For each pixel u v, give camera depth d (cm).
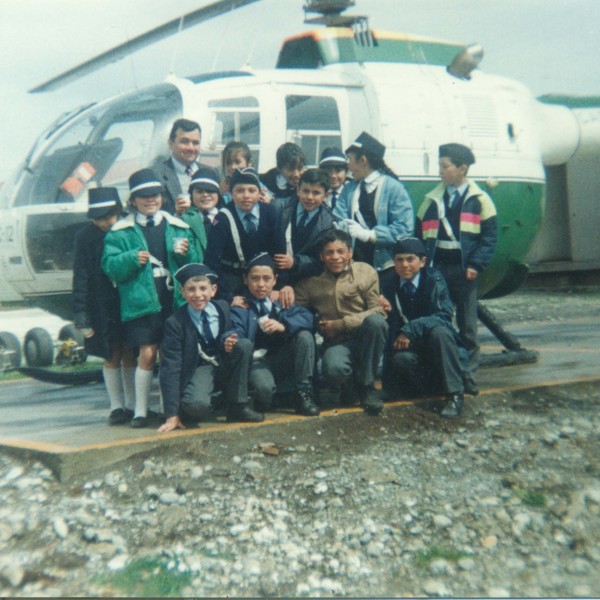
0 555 386
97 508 426
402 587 371
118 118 735
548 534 414
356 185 603
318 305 545
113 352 530
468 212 614
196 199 540
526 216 834
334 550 397
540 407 582
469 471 472
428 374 564
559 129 984
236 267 538
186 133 578
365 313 534
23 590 362
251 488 447
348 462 479
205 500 432
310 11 829
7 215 754
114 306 523
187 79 730
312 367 527
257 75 739
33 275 752
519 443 511
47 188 743
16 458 483
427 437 517
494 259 827
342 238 534
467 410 564
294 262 535
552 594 364
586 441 515
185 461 470
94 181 727
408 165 763
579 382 624
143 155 704
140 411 516
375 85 772
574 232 1491
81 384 775
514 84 857
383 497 442
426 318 550
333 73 771
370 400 534
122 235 505
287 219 545
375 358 529
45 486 450
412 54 823
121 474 457
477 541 407
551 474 468
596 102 1148
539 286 1600
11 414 609
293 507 432
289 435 504
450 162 612
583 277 1561
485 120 807
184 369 502
